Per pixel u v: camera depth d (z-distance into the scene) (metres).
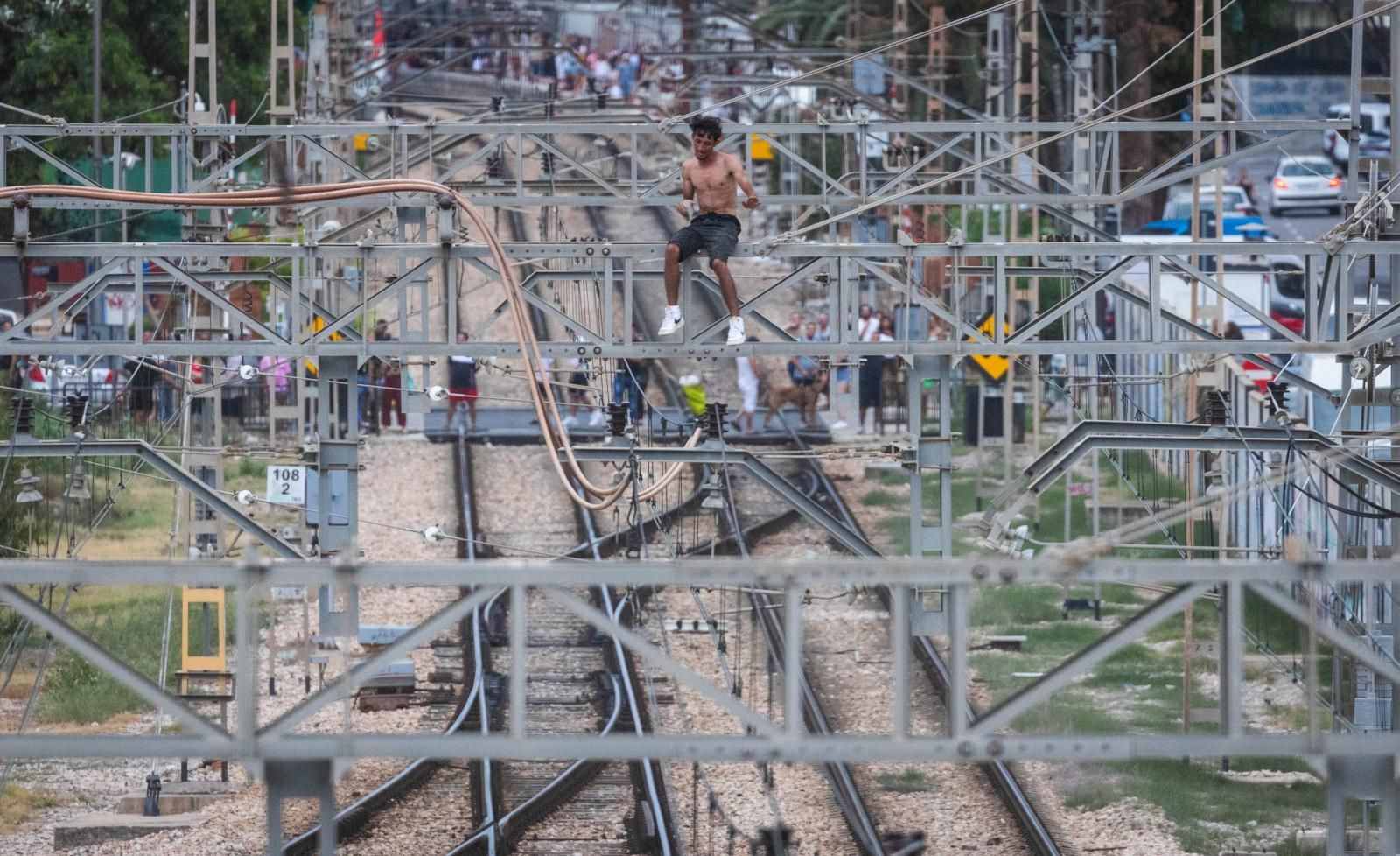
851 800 74.06
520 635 41.19
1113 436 64.31
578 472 56.41
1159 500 115.88
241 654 41.28
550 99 113.19
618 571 40.81
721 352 63.44
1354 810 72.50
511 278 58.75
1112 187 83.00
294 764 42.78
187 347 62.81
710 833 71.88
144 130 83.25
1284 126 78.56
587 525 111.44
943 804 75.75
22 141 81.81
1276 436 64.00
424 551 113.00
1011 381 119.75
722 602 94.62
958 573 41.19
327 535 65.94
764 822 73.25
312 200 61.56
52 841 71.25
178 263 78.69
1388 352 63.41
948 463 65.25
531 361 60.78
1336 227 62.06
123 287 82.56
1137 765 79.94
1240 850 68.62
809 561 41.12
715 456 64.75
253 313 100.50
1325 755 42.44
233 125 83.75
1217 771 79.38
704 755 41.69
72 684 90.69
